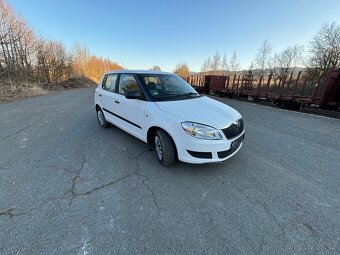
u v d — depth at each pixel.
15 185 2.80
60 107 9.49
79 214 2.26
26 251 1.78
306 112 9.34
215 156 2.93
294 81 11.00
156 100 3.51
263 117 7.95
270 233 2.05
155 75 4.20
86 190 2.72
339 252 1.84
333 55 22.30
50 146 4.27
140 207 2.41
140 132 3.78
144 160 3.63
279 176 3.19
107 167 3.37
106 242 1.90
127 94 3.65
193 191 2.75
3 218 2.17
